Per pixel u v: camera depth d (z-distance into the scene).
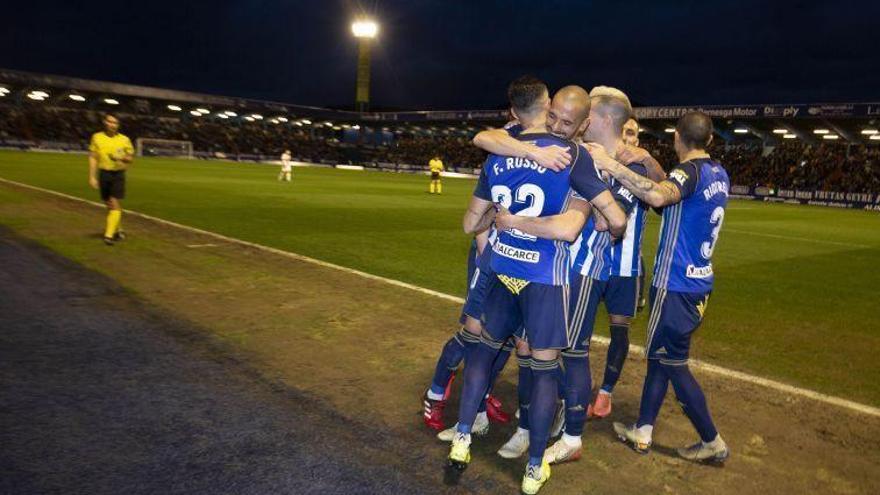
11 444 3.06
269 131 60.34
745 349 5.62
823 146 40.72
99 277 6.66
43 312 5.25
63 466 2.89
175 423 3.39
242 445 3.21
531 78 2.98
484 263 3.24
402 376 4.35
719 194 3.27
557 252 2.92
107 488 2.74
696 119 3.30
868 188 35.47
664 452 3.54
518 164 2.86
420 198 21.89
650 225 16.62
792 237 15.74
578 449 3.32
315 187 24.41
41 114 47.41
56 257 7.53
